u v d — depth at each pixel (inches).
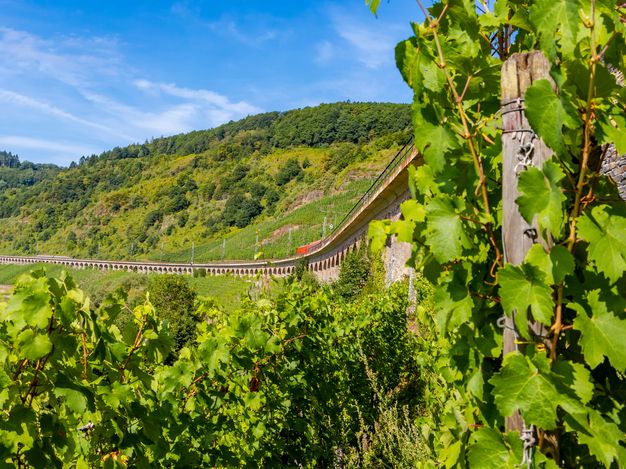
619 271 58.7
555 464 60.1
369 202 1074.7
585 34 65.5
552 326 61.9
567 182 65.1
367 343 366.6
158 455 117.3
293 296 233.5
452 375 106.2
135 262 4365.2
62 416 82.7
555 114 58.5
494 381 59.9
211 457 152.6
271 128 7455.7
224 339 153.5
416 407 289.7
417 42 69.1
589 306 62.0
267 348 182.7
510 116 63.2
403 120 6476.4
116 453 93.1
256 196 5679.1
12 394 75.7
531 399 58.5
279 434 202.7
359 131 6638.8
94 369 100.3
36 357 74.6
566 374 59.9
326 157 5836.6
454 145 69.2
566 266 58.7
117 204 6456.7
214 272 3454.7
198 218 5718.5
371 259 1149.1
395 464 173.0
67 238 6314.0
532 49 71.1
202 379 151.0
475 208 72.3
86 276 4424.2
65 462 85.3
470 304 71.3
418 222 75.9
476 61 72.9
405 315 484.7
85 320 84.1
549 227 58.4
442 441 90.2
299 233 3855.8
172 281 874.8
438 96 71.5
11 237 6919.3
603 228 60.5
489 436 64.1
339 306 358.3
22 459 78.4
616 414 65.7
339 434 213.0
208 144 7849.4
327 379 250.8
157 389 143.0
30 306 75.7
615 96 61.3
